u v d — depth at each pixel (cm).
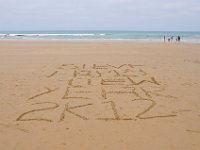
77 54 1030
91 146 290
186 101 448
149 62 838
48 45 1453
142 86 541
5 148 285
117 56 974
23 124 350
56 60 863
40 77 616
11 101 441
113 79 598
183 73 675
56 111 398
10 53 1052
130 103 436
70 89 516
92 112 395
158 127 343
